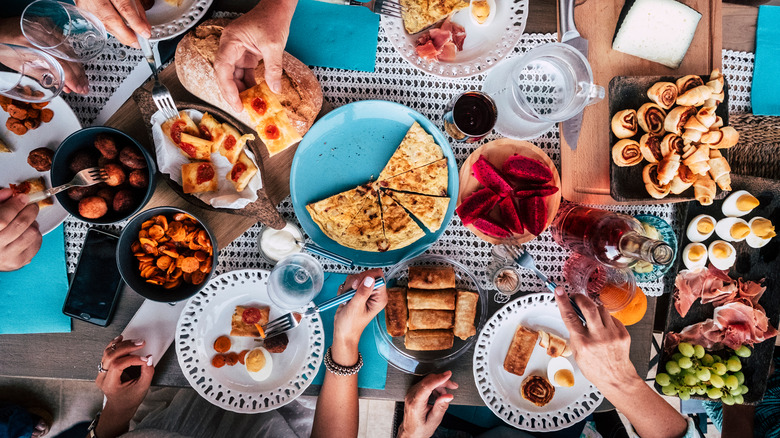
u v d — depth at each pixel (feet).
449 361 4.80
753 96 4.76
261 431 5.59
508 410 4.76
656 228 4.52
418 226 4.79
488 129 4.18
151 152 4.40
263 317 4.65
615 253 3.75
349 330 4.38
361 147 4.67
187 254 4.34
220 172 4.30
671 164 4.23
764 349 4.82
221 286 4.65
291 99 4.29
